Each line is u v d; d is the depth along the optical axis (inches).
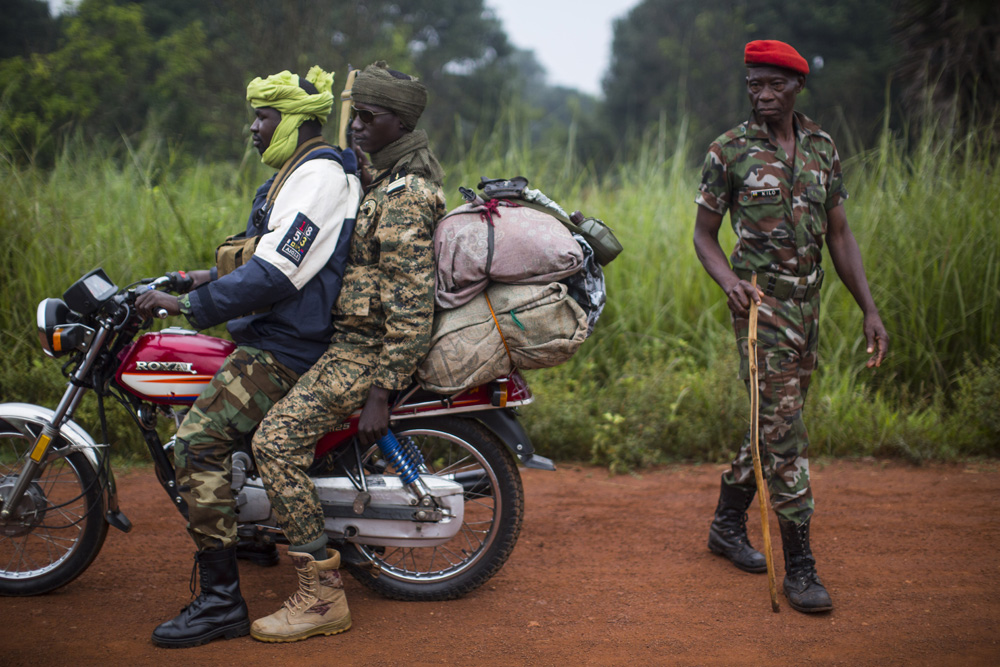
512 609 133.6
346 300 121.0
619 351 262.2
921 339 251.3
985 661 115.8
